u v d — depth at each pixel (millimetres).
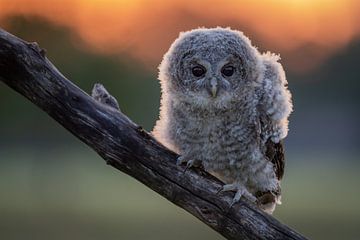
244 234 8820
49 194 52844
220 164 9633
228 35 9797
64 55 39281
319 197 51656
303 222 38781
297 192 55531
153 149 8922
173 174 8914
